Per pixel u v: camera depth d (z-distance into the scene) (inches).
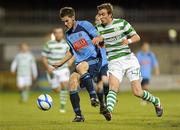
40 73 3878.0
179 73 4210.1
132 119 1477.6
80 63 1304.1
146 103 2425.0
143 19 5093.5
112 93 1266.0
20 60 2928.2
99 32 1291.8
